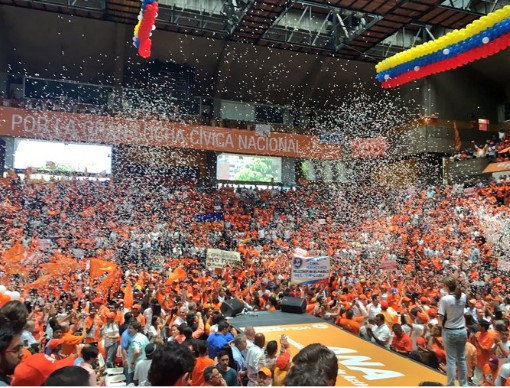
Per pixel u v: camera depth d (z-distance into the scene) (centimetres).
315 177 3056
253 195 2812
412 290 1330
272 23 2338
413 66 930
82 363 526
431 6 2078
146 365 584
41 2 2153
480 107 3084
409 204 2639
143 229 2169
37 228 2023
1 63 2608
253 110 3134
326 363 261
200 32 2539
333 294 1170
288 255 1892
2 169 2498
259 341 616
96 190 2394
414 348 795
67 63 2703
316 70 2977
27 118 2300
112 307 964
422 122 2916
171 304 1036
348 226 2556
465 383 529
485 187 2447
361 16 2466
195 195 2658
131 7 2186
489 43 785
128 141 2462
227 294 1136
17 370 305
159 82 2766
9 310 350
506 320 732
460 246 1944
